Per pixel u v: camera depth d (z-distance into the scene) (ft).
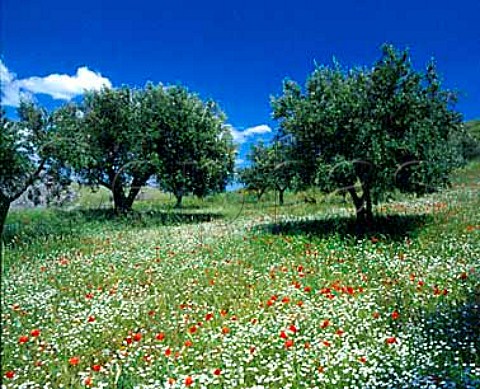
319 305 35.50
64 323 35.19
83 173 113.60
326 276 43.73
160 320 34.55
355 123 63.41
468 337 27.40
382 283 40.09
